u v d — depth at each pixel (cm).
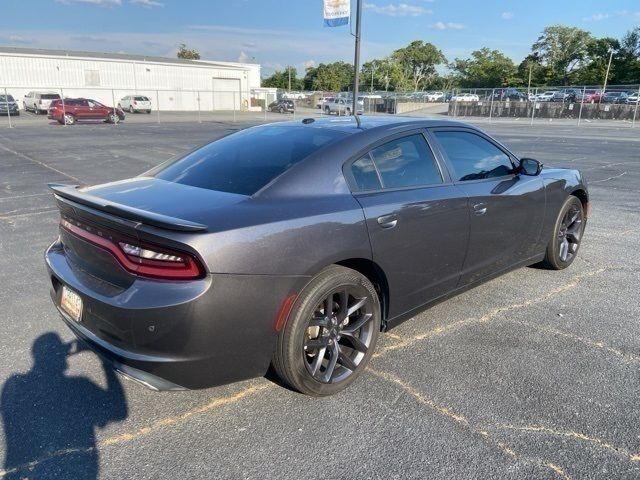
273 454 237
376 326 303
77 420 262
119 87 4894
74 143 1811
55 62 4512
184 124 3188
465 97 4825
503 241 391
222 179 288
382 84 10094
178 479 222
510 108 4391
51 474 225
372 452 238
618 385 292
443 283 346
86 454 238
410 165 327
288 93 7000
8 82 4309
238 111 5488
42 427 256
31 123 3009
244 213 245
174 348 227
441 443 244
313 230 257
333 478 222
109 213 238
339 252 266
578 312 395
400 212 298
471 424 258
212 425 259
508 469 227
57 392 287
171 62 5359
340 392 287
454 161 358
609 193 902
